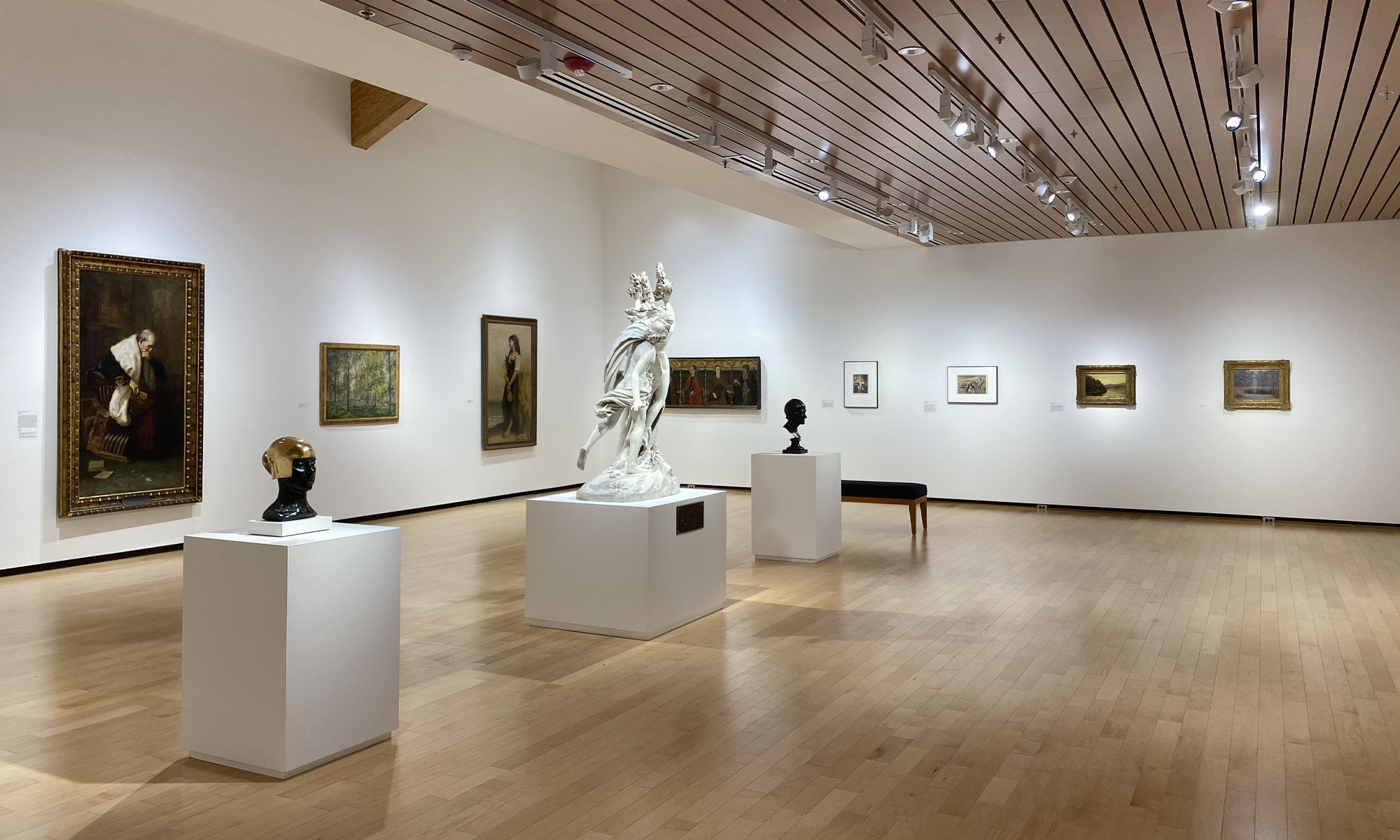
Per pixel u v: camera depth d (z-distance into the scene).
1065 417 19.58
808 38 8.02
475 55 8.48
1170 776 6.07
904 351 21.11
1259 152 11.53
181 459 14.53
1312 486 17.58
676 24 7.72
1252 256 17.88
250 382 15.67
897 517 18.47
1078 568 13.24
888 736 6.81
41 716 7.28
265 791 5.86
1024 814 5.52
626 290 24.14
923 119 10.52
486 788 5.91
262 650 6.09
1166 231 18.31
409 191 18.73
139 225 14.05
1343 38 7.83
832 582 12.32
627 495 9.94
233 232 15.39
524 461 21.94
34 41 12.79
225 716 6.24
